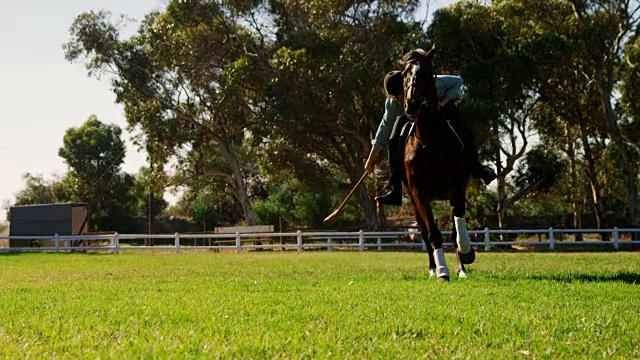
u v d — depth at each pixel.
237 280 11.66
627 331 5.70
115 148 75.44
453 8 43.56
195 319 6.38
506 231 31.20
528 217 51.16
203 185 61.03
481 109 38.53
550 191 51.34
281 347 4.93
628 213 52.16
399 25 41.59
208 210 66.50
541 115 47.47
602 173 50.66
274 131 41.62
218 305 7.55
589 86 43.88
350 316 6.51
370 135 43.94
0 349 4.88
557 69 41.03
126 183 74.75
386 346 4.98
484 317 6.42
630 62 42.66
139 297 8.72
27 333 5.64
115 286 10.73
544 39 39.47
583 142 45.34
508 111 43.50
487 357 4.69
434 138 10.34
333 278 11.87
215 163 54.62
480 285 9.87
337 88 39.75
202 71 45.53
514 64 40.38
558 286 9.59
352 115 43.34
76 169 74.56
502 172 44.56
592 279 10.96
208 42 44.28
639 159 47.72
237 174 48.78
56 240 33.19
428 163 10.48
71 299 8.62
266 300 8.05
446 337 5.40
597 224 47.34
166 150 49.06
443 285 9.88
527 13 41.19
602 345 5.13
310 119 40.59
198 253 32.53
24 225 42.28
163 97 47.72
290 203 64.25
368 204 45.66
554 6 41.12
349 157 46.91
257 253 30.92
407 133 11.25
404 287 9.59
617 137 40.66
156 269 16.17
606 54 40.00
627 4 39.44
